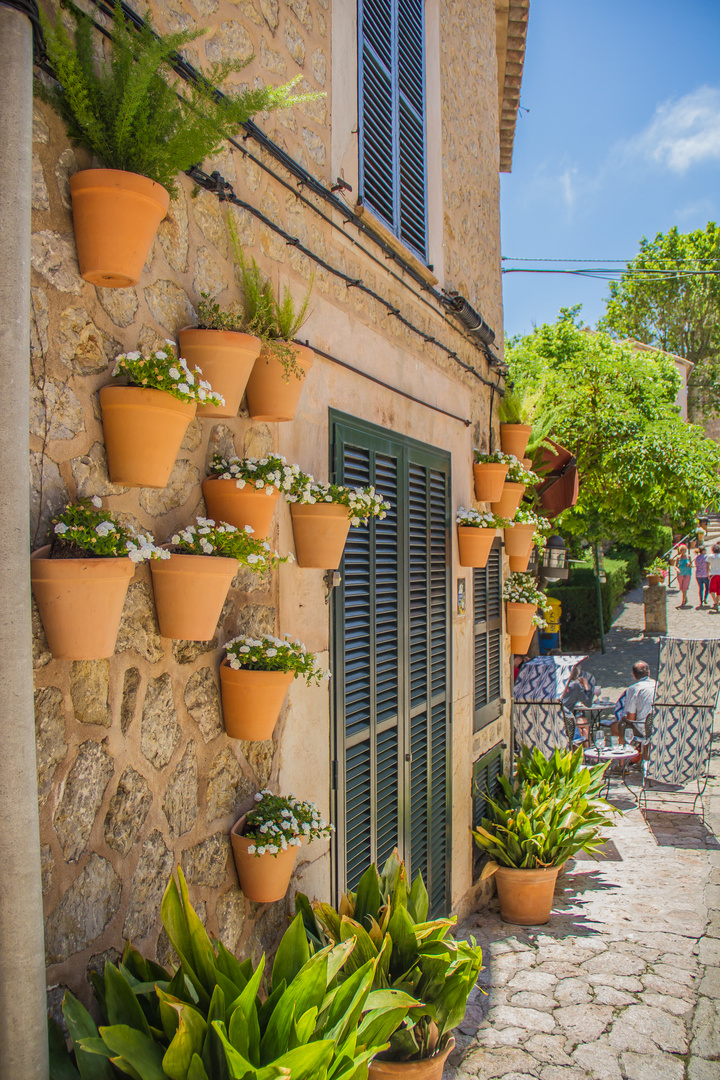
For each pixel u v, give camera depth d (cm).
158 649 214
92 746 189
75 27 185
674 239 3462
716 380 3375
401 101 456
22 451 154
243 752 258
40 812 173
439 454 490
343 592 340
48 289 177
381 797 382
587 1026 388
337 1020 193
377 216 393
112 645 172
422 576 455
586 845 532
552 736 688
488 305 636
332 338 340
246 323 257
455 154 552
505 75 804
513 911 519
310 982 185
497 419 652
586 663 1414
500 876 522
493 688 635
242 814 256
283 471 241
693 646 721
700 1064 355
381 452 390
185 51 237
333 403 338
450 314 515
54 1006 175
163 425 187
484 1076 347
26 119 156
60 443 179
